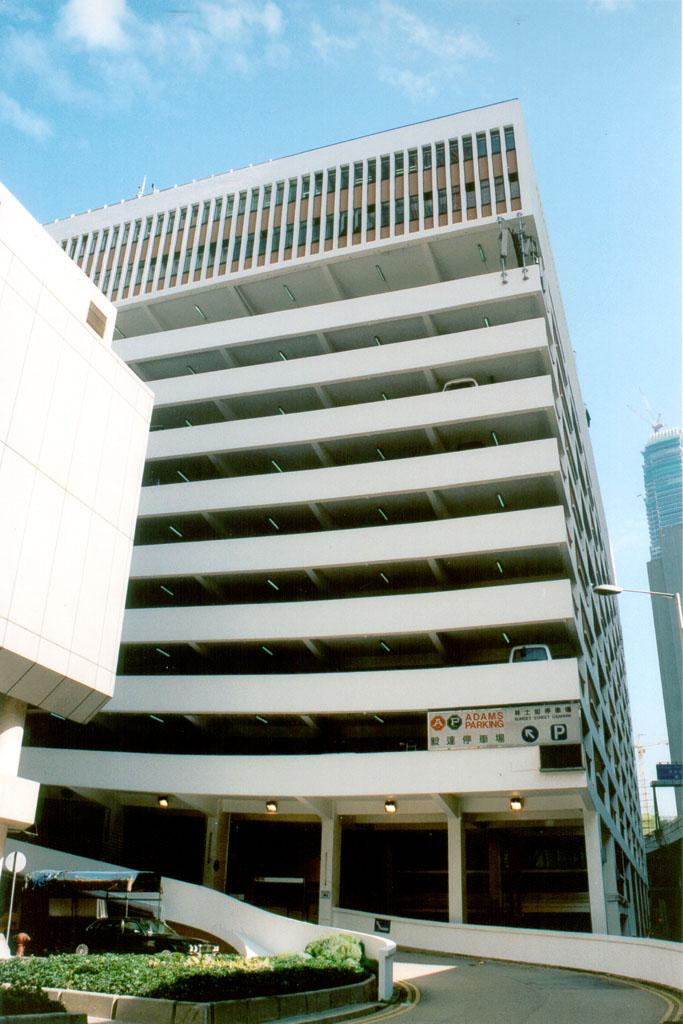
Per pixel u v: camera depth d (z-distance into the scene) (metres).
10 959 14.77
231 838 38.34
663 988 18.19
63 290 23.06
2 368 20.05
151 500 36.75
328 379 36.97
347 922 29.30
